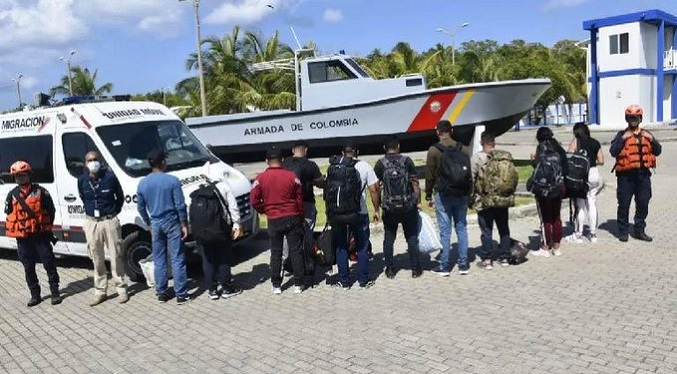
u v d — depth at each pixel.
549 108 53.00
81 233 8.31
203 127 15.45
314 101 15.15
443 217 7.08
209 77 35.66
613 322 5.38
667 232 8.70
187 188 7.83
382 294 6.68
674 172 15.61
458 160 6.89
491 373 4.52
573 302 5.96
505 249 7.35
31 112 8.87
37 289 7.24
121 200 7.17
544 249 7.72
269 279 7.67
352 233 7.03
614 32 38.94
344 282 6.94
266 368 4.90
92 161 6.88
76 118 8.37
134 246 7.81
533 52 52.31
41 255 7.11
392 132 14.45
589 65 42.41
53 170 8.49
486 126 14.50
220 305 6.72
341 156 6.91
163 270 6.93
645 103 39.19
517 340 5.11
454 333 5.36
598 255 7.63
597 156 8.12
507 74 47.47
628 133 8.17
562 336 5.14
